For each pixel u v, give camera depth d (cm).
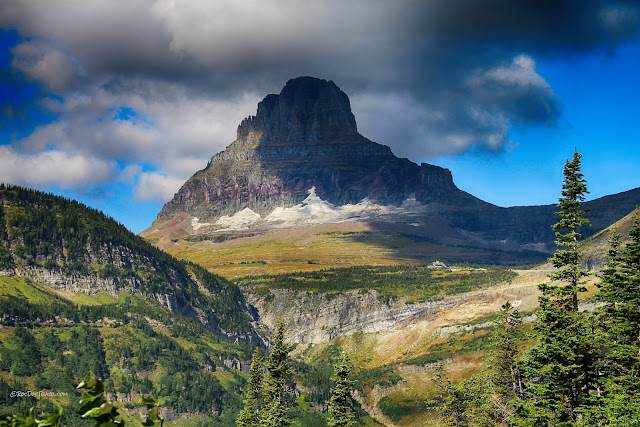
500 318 12812
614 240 9488
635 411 7912
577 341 8694
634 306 8919
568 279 9406
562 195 9406
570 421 8612
